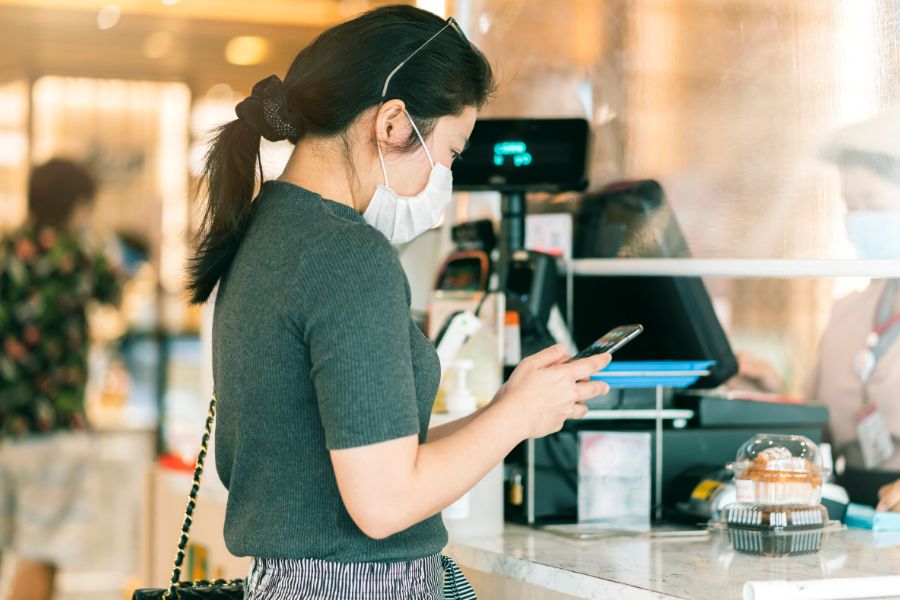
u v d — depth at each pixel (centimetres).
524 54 273
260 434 127
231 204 139
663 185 238
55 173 404
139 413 810
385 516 119
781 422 215
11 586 402
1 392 390
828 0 210
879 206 202
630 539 187
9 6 791
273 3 798
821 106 211
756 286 273
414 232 143
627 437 200
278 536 127
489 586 181
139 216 933
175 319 866
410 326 134
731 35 227
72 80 934
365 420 117
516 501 204
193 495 157
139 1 792
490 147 224
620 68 253
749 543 167
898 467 227
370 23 136
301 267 122
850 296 243
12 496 394
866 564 160
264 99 140
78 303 400
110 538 573
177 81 950
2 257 391
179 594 156
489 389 202
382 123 134
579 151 222
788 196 215
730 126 226
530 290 218
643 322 230
